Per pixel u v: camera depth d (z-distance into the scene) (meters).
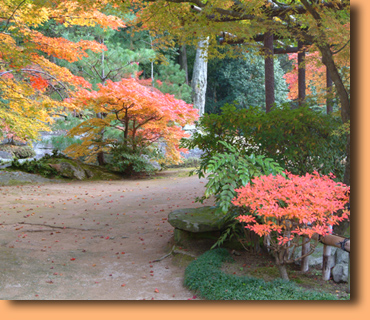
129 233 5.58
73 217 6.55
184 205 7.36
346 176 4.30
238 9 5.00
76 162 12.80
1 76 9.57
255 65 22.94
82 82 10.02
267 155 5.19
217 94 25.55
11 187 9.70
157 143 15.12
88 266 4.14
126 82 12.09
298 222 3.20
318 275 3.55
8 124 9.27
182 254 4.26
